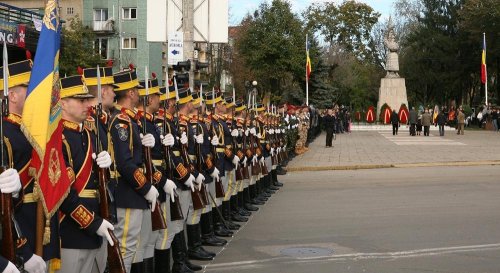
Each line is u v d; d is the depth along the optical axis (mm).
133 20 46250
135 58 46250
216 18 14742
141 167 5875
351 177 16906
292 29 45625
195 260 7711
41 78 3824
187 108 7863
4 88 3697
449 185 14773
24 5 43594
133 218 5664
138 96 6125
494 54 53812
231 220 10141
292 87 49719
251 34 45938
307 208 11578
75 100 4543
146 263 6176
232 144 9914
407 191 13805
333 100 54531
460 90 65750
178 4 14484
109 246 4617
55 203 3938
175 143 7109
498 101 57312
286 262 7582
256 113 13289
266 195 12977
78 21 35938
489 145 28656
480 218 10359
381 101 52125
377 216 10625
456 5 61375
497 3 49594
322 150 26172
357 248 8289
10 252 3541
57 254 4254
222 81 49469
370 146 28594
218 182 8781
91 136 4777
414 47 63562
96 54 34531
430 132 42812
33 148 3846
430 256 7828
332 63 61875
